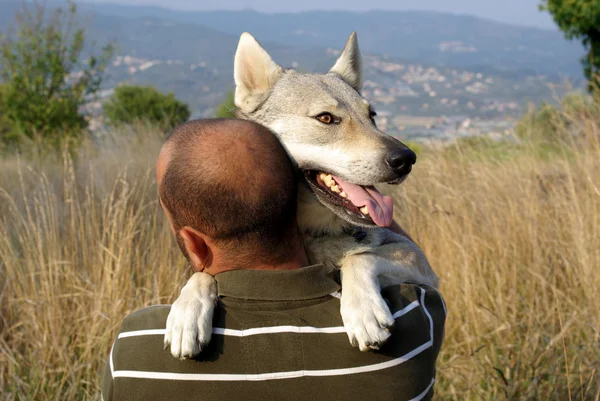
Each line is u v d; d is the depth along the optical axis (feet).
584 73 46.88
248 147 5.62
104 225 14.99
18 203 19.47
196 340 5.50
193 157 5.58
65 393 12.24
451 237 16.39
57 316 13.56
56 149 35.76
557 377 12.39
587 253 15.05
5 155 35.06
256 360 5.46
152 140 31.45
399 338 5.82
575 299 15.05
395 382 5.67
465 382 13.20
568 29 46.73
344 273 7.64
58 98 48.73
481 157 22.34
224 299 5.74
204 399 5.40
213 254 5.85
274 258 5.81
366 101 10.86
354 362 5.60
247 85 11.44
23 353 14.05
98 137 34.04
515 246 16.12
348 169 9.70
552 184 18.92
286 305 5.69
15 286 14.52
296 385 5.45
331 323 5.74
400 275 8.73
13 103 46.88
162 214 18.38
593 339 13.00
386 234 10.00
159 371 5.50
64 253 15.66
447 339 14.79
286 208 5.68
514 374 12.55
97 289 14.16
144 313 5.97
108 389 5.70
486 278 16.05
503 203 18.10
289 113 10.54
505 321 13.96
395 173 9.52
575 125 21.20
